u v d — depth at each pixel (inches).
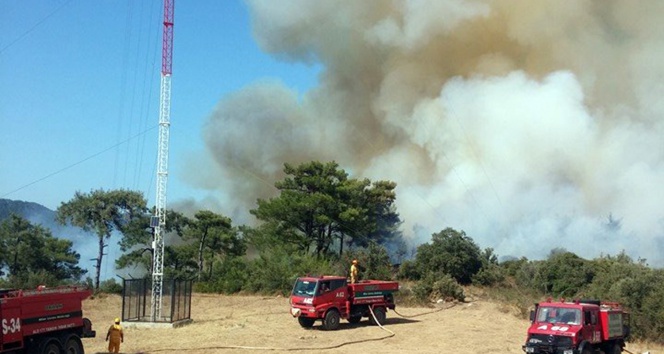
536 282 1833.2
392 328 1279.5
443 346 1071.6
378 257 2237.9
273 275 2144.4
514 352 1021.8
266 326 1302.9
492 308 1681.8
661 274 1374.3
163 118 1432.1
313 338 1135.6
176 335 1176.2
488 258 2388.0
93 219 2485.2
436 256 2262.6
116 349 944.9
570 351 831.1
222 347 1027.9
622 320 935.0
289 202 2358.5
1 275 2278.5
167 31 1445.6
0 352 712.4
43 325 778.8
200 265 2529.5
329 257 2356.1
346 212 2401.6
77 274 2452.0
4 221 2373.3
